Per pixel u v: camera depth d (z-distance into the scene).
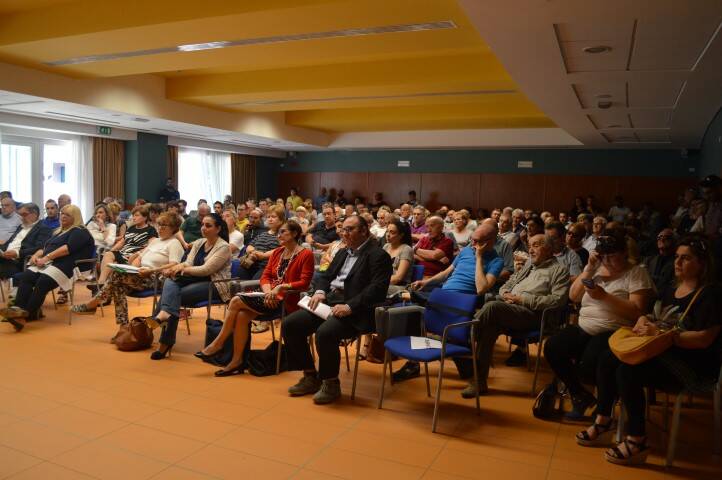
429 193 14.59
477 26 4.09
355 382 3.65
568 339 3.31
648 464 2.82
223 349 4.20
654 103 6.89
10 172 9.99
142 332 4.64
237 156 15.11
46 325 5.37
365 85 7.80
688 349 2.79
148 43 5.85
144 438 2.97
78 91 7.92
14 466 2.63
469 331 3.49
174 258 4.92
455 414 3.43
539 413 3.39
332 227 7.42
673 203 12.52
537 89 6.23
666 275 4.23
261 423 3.22
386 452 2.88
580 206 12.66
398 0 4.53
